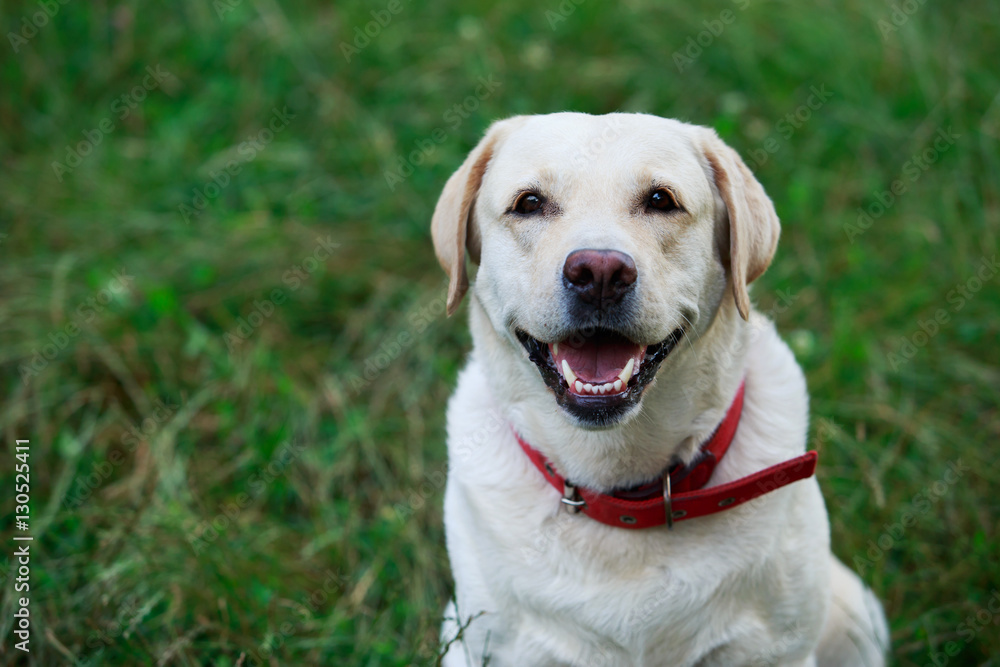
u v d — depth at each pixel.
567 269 2.27
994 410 3.97
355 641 3.27
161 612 3.35
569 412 2.36
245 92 5.56
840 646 3.18
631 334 2.31
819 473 3.59
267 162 5.20
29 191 5.10
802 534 2.60
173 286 4.61
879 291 4.42
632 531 2.52
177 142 5.34
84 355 4.26
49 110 5.60
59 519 3.61
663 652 2.56
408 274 4.74
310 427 4.06
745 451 2.63
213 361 4.30
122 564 3.30
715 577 2.48
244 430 4.01
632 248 2.32
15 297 4.53
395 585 3.49
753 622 2.56
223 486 3.89
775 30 5.52
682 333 2.46
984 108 5.04
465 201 2.74
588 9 5.71
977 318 4.29
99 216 4.94
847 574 3.21
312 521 3.83
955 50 5.27
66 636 3.18
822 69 5.29
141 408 4.16
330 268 4.73
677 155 2.53
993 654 3.05
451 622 2.99
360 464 4.04
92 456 3.97
